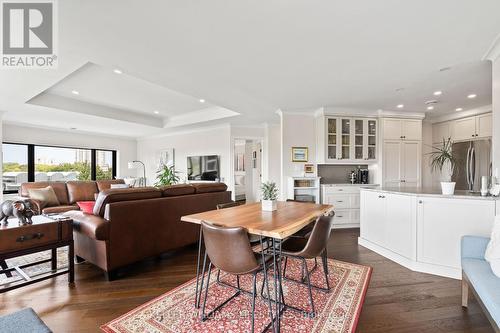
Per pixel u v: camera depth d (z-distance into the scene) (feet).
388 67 9.08
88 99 15.58
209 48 7.50
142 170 27.58
